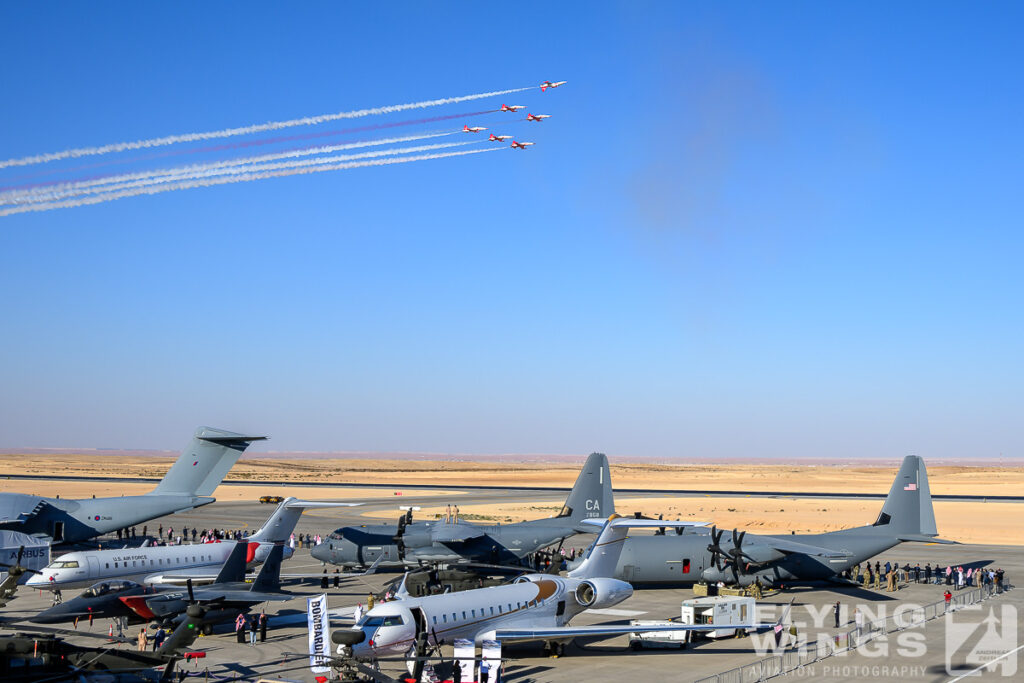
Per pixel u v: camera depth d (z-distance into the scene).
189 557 61.75
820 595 67.88
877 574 72.62
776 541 68.06
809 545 68.00
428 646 41.19
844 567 70.25
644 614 58.97
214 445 89.00
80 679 34.81
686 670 43.34
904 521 74.38
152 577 57.06
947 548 102.44
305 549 97.62
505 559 75.25
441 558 70.38
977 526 125.44
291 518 67.88
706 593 68.12
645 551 68.38
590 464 80.81
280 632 51.56
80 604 47.50
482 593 44.97
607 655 47.03
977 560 90.81
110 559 57.59
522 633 44.09
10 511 78.62
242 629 48.72
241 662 43.62
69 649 36.06
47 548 70.06
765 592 68.75
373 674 35.00
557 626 47.91
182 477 88.50
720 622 51.16
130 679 36.16
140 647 45.19
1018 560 90.75
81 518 82.62
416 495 194.00
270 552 51.50
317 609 37.59
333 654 42.25
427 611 41.50
